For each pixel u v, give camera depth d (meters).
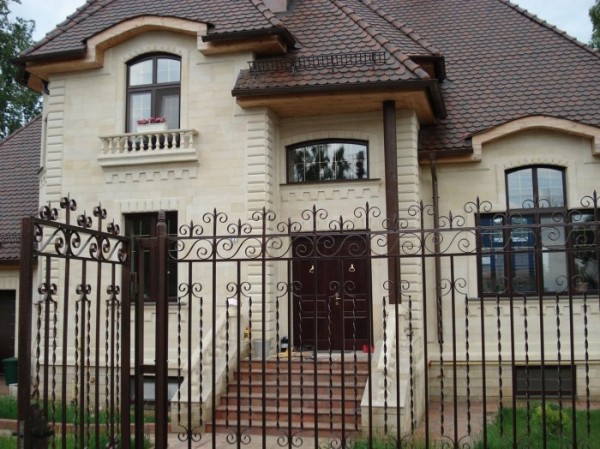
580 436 8.80
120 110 14.99
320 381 11.24
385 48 14.06
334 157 14.82
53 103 15.32
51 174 15.12
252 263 13.64
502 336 14.09
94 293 14.31
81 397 5.82
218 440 10.04
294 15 15.83
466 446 8.43
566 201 14.57
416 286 13.69
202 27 14.27
